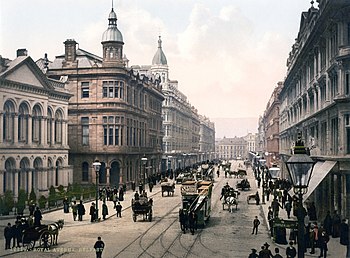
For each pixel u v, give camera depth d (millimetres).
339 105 32562
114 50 69875
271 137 109938
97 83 68875
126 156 71250
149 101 91125
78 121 69125
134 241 30266
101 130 68500
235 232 33750
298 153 13961
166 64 151000
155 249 27672
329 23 35406
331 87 36875
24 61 47719
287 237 31422
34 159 50438
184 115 149750
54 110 55938
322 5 37688
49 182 54250
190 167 121438
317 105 44562
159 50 151250
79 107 69062
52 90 54188
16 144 46688
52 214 43000
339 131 32688
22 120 48844
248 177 98188
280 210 43500
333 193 36500
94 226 36469
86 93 69562
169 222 38656
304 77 53750
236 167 160750
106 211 40156
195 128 183875
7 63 48500
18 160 47156
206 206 37125
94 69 68688
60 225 30750
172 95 125500
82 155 68688
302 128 54719
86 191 55719
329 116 36750
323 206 39312
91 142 68688
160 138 103188
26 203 46250
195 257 25516
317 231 26000
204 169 88062
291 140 67625
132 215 42781
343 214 32344
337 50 33969
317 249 27047
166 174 92812
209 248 27969
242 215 42781
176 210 46375
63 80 61125
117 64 69562
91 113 68750
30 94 49500
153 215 42812
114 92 68750
